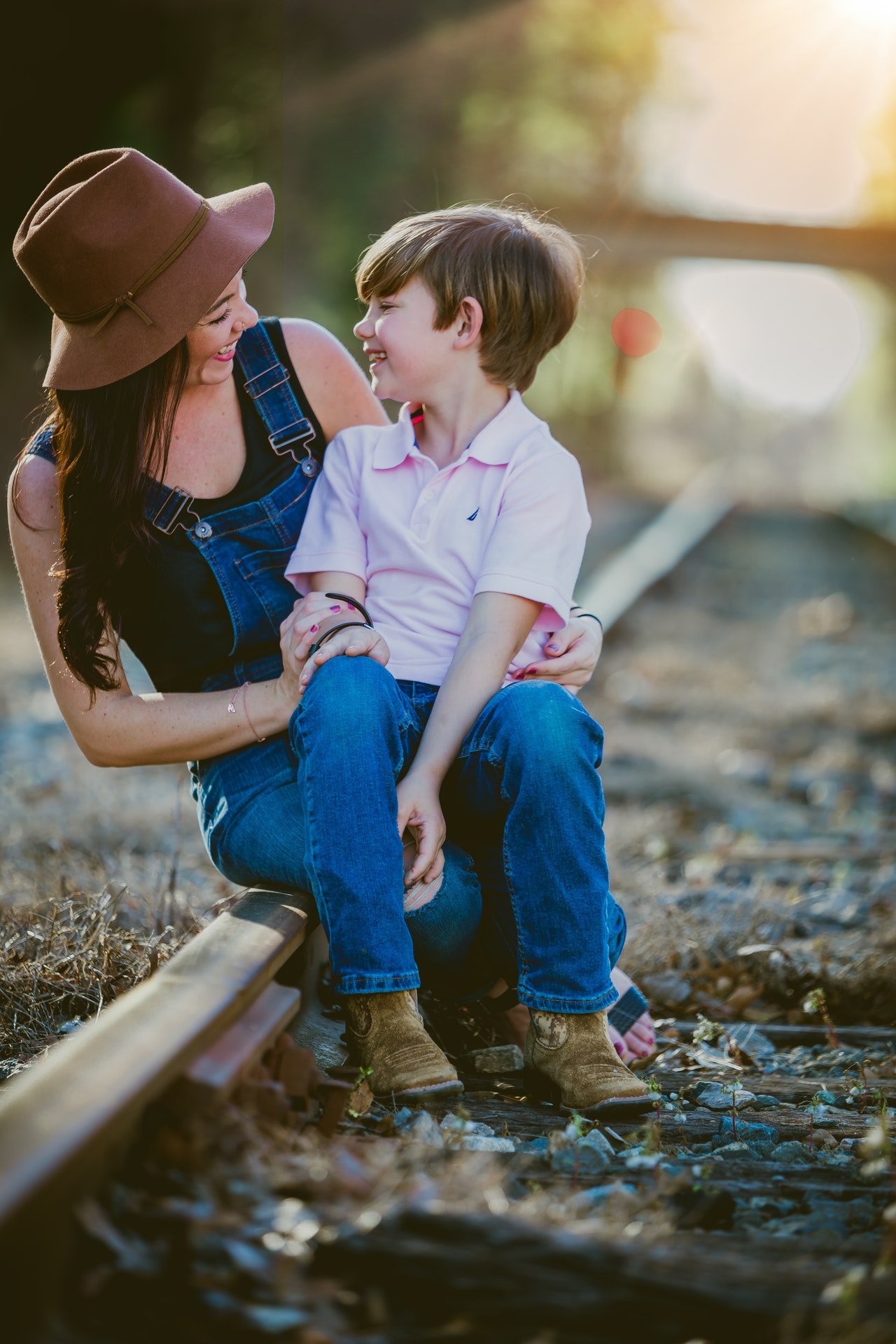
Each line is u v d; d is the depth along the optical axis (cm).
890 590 2128
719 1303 214
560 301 389
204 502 374
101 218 328
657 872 638
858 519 3391
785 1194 293
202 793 386
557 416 5034
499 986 380
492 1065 375
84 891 467
